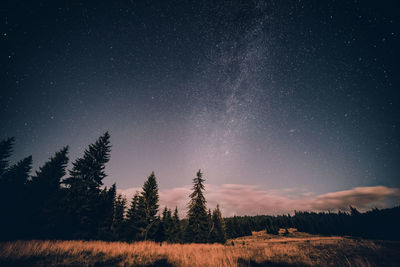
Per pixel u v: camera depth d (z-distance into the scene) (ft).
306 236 243.19
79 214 64.90
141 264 23.75
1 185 72.90
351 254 29.55
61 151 82.43
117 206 90.79
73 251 26.96
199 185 104.17
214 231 104.99
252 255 30.19
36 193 69.56
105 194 77.71
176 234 107.76
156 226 80.38
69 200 65.00
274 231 278.05
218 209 132.98
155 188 89.66
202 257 27.22
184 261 24.98
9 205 63.77
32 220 61.72
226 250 36.52
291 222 349.20
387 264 23.62
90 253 27.32
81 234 62.18
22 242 30.53
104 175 74.49
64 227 62.95
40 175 74.08
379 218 246.27
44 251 25.77
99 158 76.13
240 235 262.47
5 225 57.31
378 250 31.60
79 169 71.36
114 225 77.41
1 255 21.97
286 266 23.75
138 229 76.79
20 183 77.15
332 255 29.48
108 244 37.27
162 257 27.48
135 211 89.97
